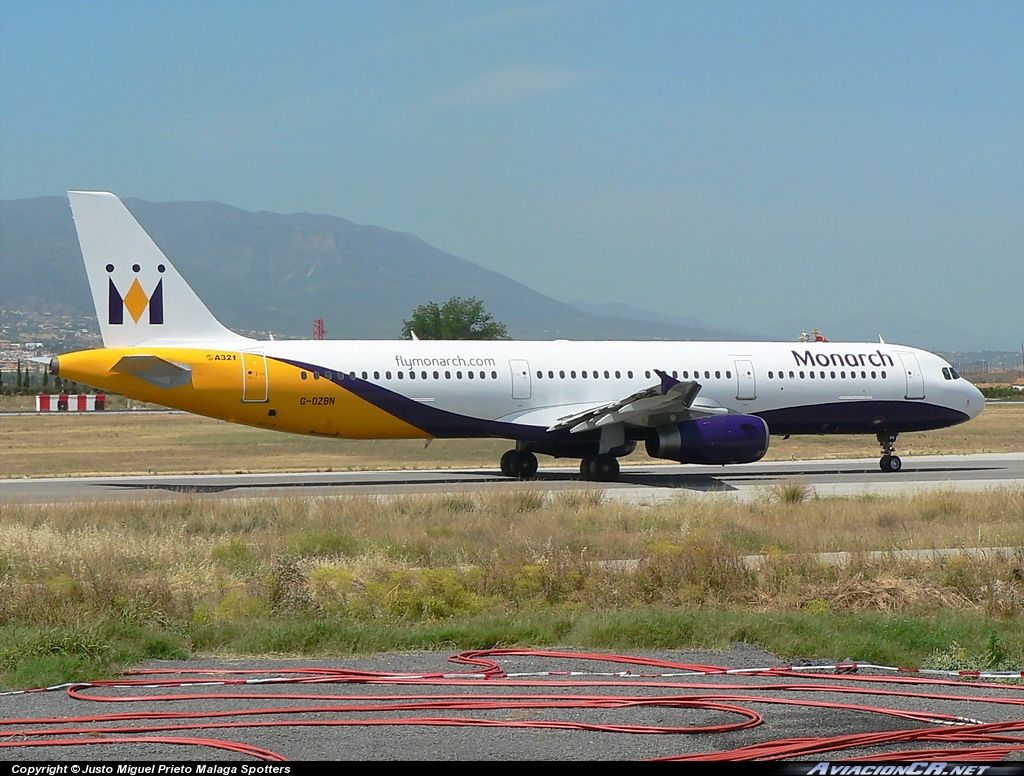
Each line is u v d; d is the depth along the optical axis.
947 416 83.25
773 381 78.88
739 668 23.98
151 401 67.06
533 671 23.58
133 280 67.50
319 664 24.55
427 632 27.38
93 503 55.19
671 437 70.81
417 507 55.34
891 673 23.61
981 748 17.31
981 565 36.16
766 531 47.16
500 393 72.69
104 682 22.23
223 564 39.00
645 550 41.12
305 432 69.81
